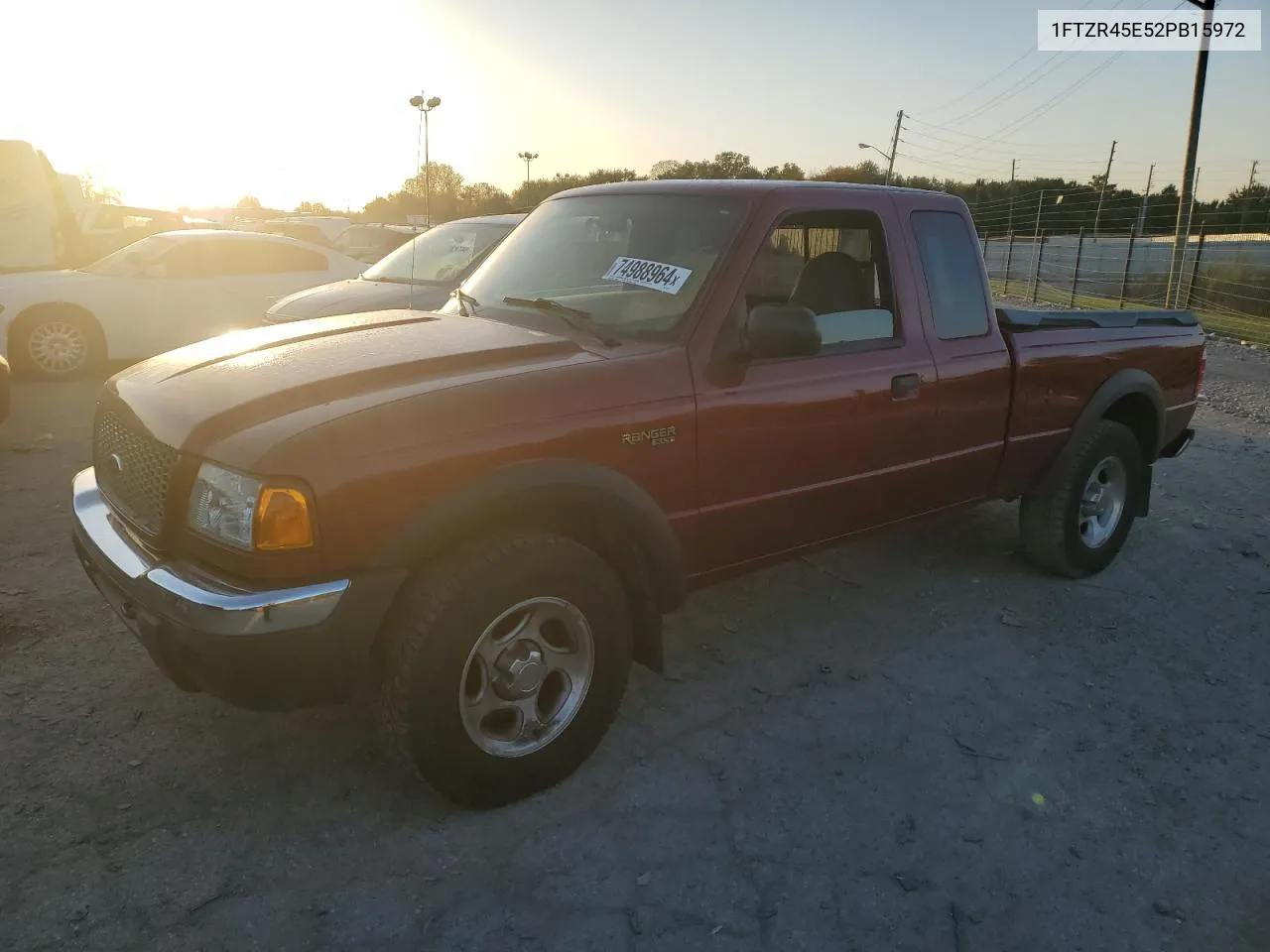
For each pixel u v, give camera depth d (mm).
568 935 2404
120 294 9305
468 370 2834
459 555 2635
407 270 8188
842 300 3697
